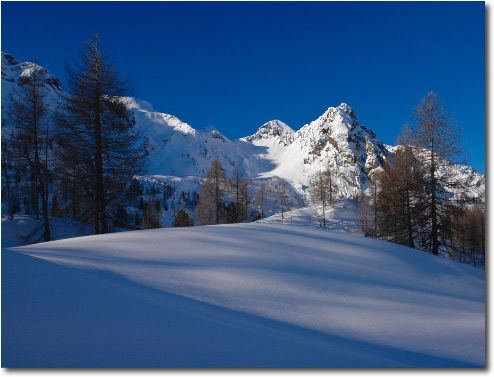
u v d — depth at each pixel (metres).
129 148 13.64
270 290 4.89
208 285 4.79
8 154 15.56
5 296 3.16
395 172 16.02
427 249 13.92
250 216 28.05
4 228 15.34
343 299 4.97
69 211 14.07
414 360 3.15
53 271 4.10
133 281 4.51
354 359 2.82
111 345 2.50
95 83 13.04
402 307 4.93
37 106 15.85
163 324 3.03
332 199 41.56
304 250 7.43
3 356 2.17
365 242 8.95
